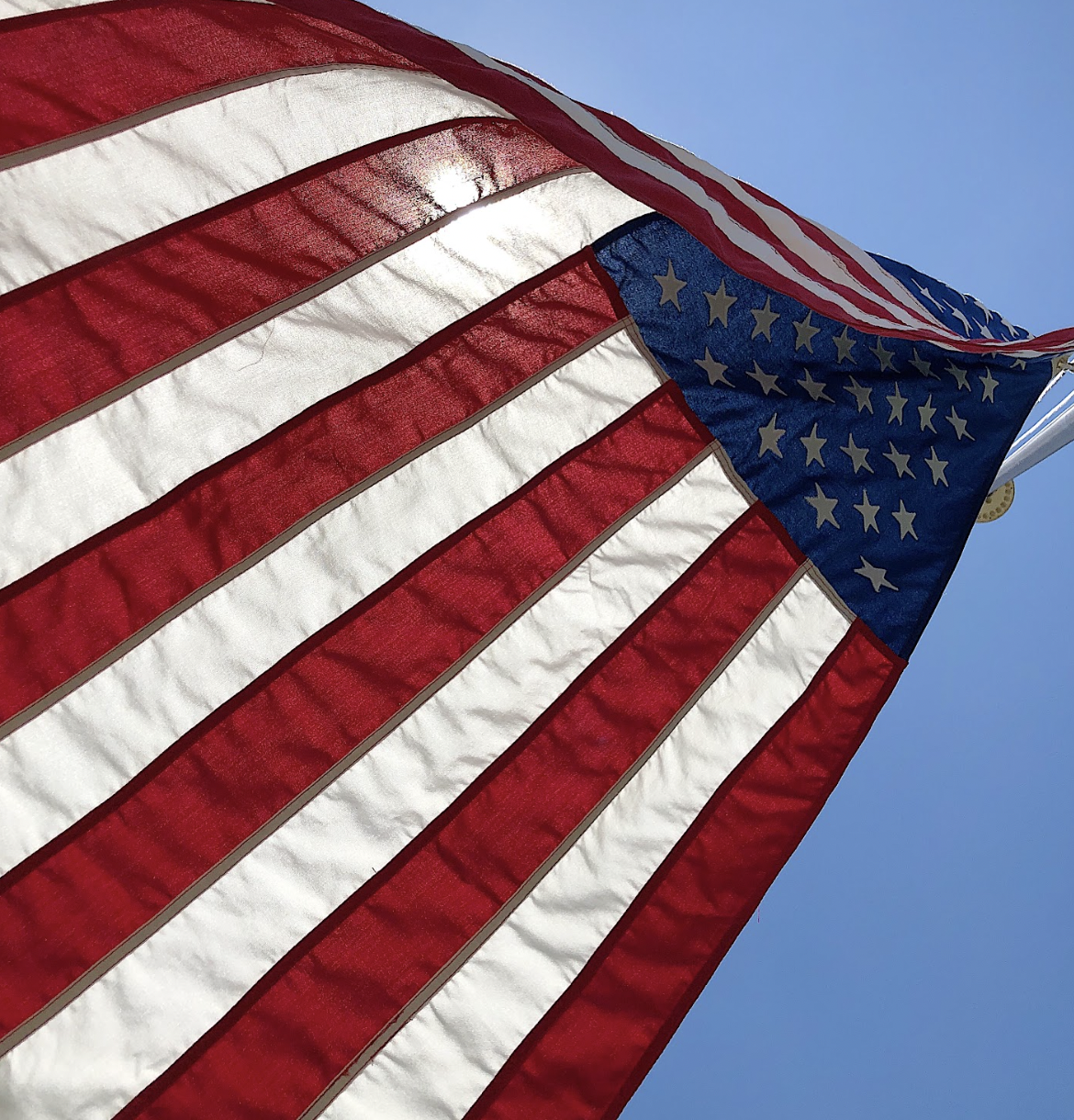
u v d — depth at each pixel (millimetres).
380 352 3109
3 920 2197
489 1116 2473
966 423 4445
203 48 3033
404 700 2807
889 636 3682
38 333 2588
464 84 2879
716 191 4180
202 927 2371
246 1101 2266
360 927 2535
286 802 2559
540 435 3340
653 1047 2693
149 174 2828
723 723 3244
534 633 3082
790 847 3109
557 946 2732
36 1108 2080
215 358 2801
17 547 2449
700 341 3879
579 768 2965
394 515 2977
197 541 2658
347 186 3193
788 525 3695
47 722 2367
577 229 3729
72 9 2855
